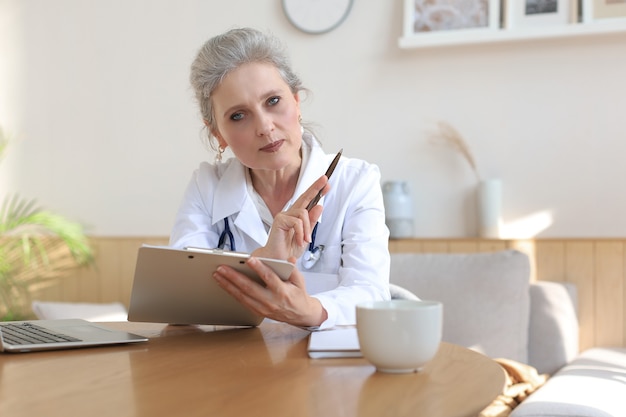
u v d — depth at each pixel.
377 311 0.98
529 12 2.99
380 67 3.23
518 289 2.66
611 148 2.95
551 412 1.85
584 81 2.98
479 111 3.10
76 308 3.09
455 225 3.12
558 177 3.00
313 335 1.23
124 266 3.55
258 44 1.57
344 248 1.66
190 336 1.33
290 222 1.43
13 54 3.81
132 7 3.63
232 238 1.78
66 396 0.88
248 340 1.27
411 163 3.19
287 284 1.25
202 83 1.60
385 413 0.80
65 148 3.74
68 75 3.74
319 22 3.29
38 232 3.69
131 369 1.03
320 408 0.82
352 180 1.73
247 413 0.80
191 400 0.85
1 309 3.64
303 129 1.83
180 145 3.55
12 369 1.04
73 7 3.73
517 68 3.05
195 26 3.53
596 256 2.85
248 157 1.61
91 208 3.69
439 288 2.71
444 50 3.14
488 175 3.08
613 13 2.89
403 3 3.19
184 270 1.25
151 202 3.60
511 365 2.48
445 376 0.98
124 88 3.64
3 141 3.83
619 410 1.87
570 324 2.73
